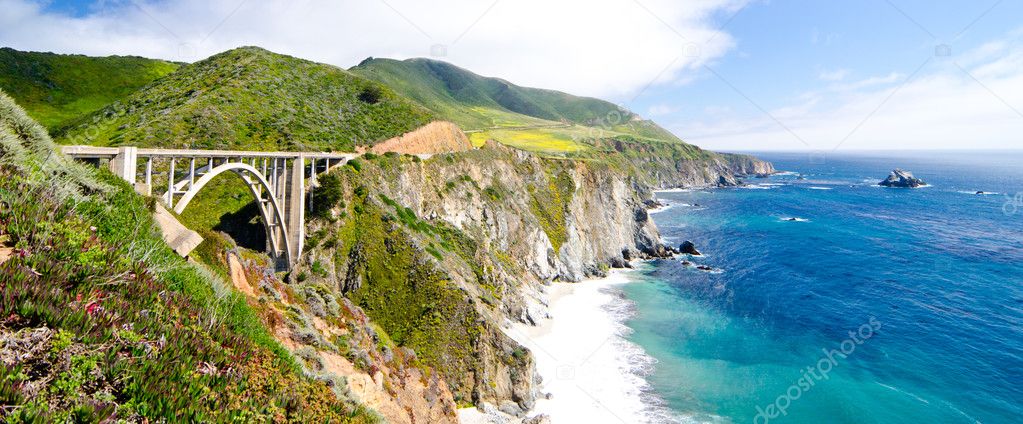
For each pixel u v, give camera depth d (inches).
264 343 505.7
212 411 313.3
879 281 2829.7
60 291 305.4
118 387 282.5
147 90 3299.7
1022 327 2143.2
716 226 4601.4
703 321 2352.4
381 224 2220.7
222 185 2199.8
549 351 2021.4
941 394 1652.3
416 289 1951.3
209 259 730.2
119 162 1095.0
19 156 442.3
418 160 2881.4
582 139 6776.6
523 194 3501.5
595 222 3690.9
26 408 224.5
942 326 2178.9
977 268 3051.2
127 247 448.8
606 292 2859.3
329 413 443.5
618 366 1902.1
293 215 2028.8
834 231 4252.0
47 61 3644.2
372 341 1175.0
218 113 2549.2
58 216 404.5
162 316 377.4
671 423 1539.1
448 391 1433.3
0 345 250.4
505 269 2743.6
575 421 1568.7
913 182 7706.7
